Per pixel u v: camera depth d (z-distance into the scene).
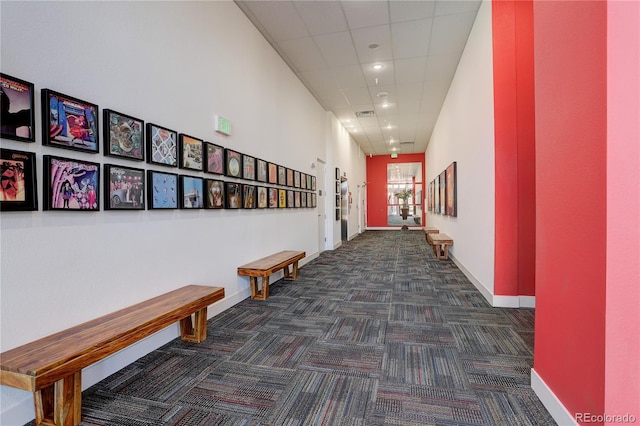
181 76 2.70
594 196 1.28
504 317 3.05
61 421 1.51
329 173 7.77
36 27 1.64
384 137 10.73
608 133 1.20
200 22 2.95
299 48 4.57
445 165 6.98
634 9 1.14
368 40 4.39
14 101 1.53
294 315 3.15
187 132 2.76
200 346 2.46
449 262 6.04
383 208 14.30
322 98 6.76
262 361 2.23
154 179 2.37
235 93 3.53
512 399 1.77
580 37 1.36
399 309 3.32
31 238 1.61
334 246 8.02
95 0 1.96
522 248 3.30
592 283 1.29
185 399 1.79
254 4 3.57
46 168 1.67
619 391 1.20
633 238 1.16
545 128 1.70
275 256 4.30
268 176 4.29
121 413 1.67
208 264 3.03
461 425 1.56
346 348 2.42
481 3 3.66
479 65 3.83
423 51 4.73
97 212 1.96
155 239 2.41
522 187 3.28
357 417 1.63
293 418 1.63
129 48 2.20
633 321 1.17
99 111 1.98
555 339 1.60
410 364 2.17
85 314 1.88
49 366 1.36
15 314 1.54
